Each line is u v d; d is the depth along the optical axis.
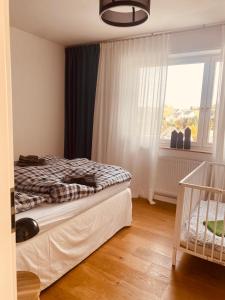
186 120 3.53
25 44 3.59
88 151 4.14
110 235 2.48
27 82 3.72
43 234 1.71
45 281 1.73
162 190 3.66
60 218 1.81
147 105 3.56
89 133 4.10
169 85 3.62
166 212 3.26
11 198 0.52
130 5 1.63
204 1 2.44
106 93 3.91
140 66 3.55
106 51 3.85
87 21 3.07
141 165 3.76
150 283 1.87
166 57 3.34
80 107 4.16
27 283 1.16
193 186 1.89
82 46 4.04
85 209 2.11
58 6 2.66
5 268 0.50
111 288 1.80
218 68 3.20
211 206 2.64
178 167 3.47
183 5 2.53
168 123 3.67
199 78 3.38
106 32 3.45
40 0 2.53
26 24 3.25
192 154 3.41
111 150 3.93
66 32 3.52
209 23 3.00
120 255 2.22
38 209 1.78
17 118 3.65
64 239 1.87
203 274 1.99
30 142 3.90
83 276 1.92
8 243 0.50
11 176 0.51
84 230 2.08
